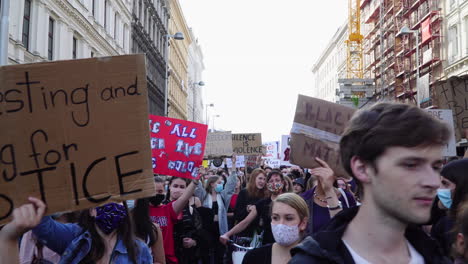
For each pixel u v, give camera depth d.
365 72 64.38
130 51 40.62
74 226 3.51
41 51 23.28
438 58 37.75
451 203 3.40
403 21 46.66
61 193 2.68
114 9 35.62
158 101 52.91
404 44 46.12
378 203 1.67
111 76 2.82
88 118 2.77
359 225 1.75
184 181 6.98
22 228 2.55
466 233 2.33
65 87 2.78
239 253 6.14
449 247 2.65
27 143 2.69
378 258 1.70
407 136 1.60
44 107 2.73
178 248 6.40
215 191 9.20
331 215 4.35
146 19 47.25
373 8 60.81
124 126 2.79
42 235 3.33
